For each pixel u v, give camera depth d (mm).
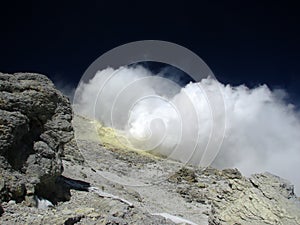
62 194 24703
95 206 24031
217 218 27641
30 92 23859
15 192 20531
